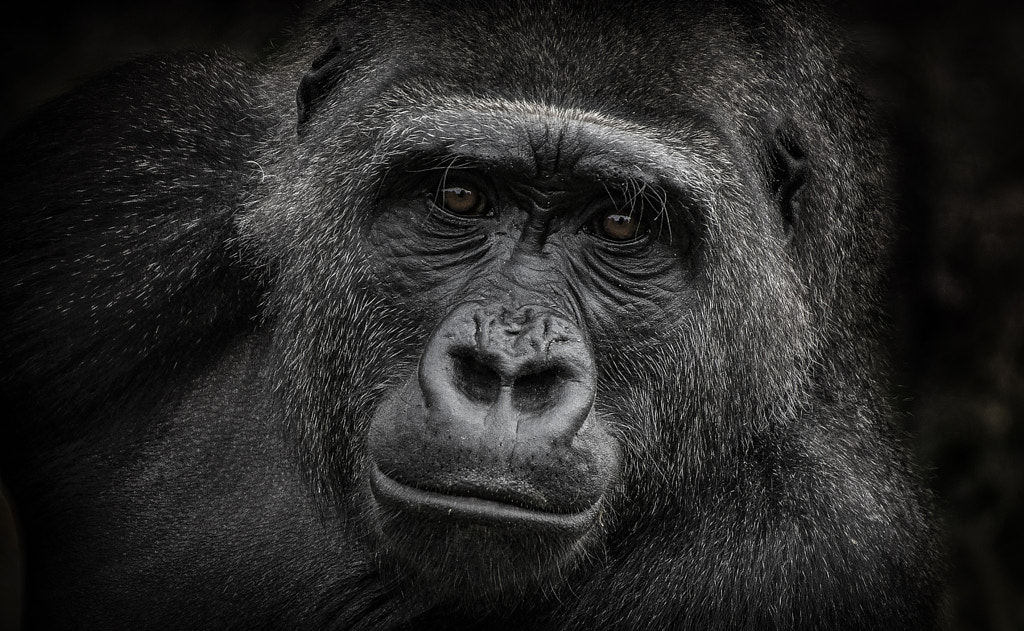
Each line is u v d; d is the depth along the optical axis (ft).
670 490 33.99
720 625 33.19
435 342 28.48
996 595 59.21
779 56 36.09
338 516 33.94
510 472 27.20
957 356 63.10
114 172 37.14
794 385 35.14
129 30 78.48
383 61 33.55
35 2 80.79
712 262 32.17
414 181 31.63
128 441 35.99
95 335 35.60
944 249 63.72
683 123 31.89
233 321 36.81
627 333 31.89
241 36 76.38
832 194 37.24
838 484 34.63
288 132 36.22
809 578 33.22
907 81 67.62
